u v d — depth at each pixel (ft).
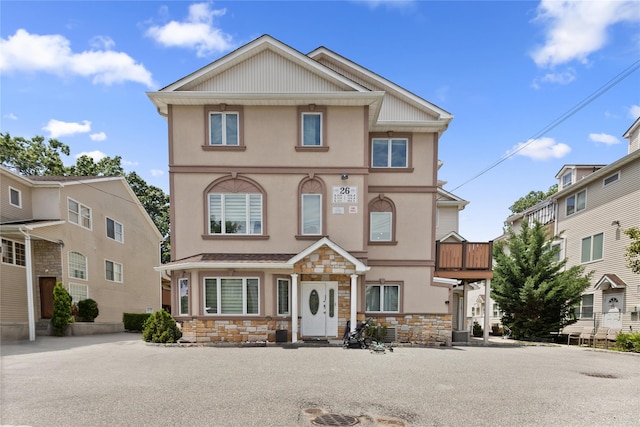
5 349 35.01
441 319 41.86
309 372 24.18
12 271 47.52
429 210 43.27
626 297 50.93
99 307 60.44
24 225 43.93
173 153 39.50
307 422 15.53
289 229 39.60
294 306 37.27
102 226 61.87
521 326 54.65
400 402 18.17
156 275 82.07
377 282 42.09
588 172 64.03
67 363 27.17
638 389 21.57
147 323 38.83
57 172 91.76
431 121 42.57
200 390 19.81
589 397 19.66
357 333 35.32
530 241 55.67
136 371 24.32
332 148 40.04
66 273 52.31
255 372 24.07
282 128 40.01
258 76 40.37
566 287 51.42
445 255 43.96
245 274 37.73
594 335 47.73
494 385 21.75
